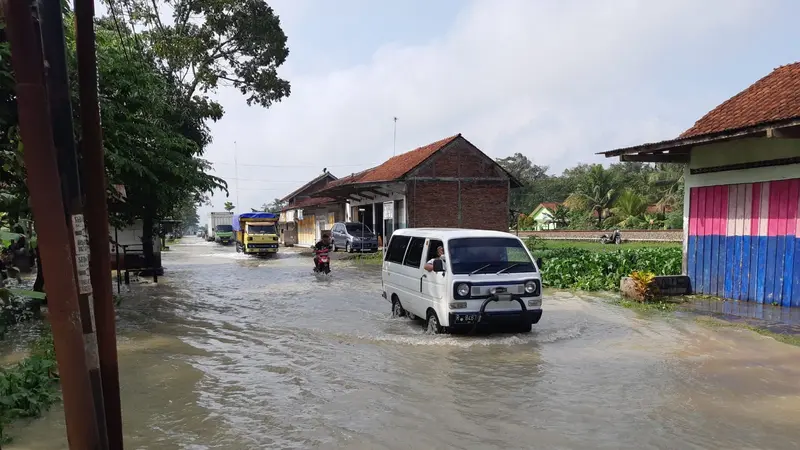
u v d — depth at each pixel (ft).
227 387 20.15
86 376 6.56
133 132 34.58
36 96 6.20
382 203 102.53
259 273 67.92
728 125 36.83
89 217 7.39
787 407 17.02
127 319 34.99
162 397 19.02
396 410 17.42
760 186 35.99
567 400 18.08
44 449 14.70
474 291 26.94
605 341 26.71
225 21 77.25
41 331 31.04
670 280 40.63
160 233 64.80
